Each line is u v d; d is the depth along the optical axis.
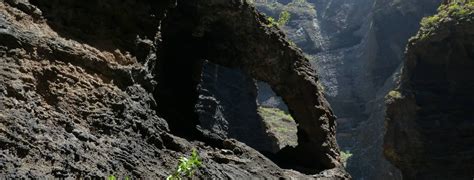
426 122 33.31
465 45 32.69
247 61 20.98
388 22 60.47
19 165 6.78
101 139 9.24
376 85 61.44
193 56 21.75
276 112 55.12
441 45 33.53
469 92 33.44
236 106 39.19
